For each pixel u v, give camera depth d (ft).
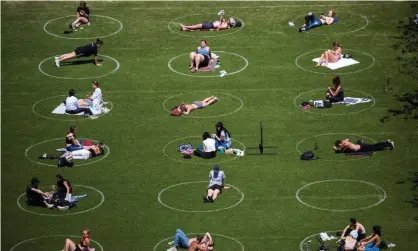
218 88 237.04
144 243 180.96
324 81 239.91
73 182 199.62
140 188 197.67
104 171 203.51
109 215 189.47
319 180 199.52
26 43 260.62
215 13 276.82
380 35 262.26
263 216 188.55
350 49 255.29
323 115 224.33
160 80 241.35
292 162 205.77
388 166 203.92
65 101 227.20
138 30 267.39
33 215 189.67
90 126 221.05
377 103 229.25
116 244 180.75
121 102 231.30
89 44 246.88
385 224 185.68
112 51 256.32
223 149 209.36
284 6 280.51
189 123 221.66
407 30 264.31
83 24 269.85
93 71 246.47
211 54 251.19
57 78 242.99
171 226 185.88
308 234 183.11
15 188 198.18
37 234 184.14
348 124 220.64
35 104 230.89
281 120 222.48
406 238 181.47
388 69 244.83
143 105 229.86
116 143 213.87
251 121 222.07
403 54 251.80
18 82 241.14
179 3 283.18
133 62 250.37
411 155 207.72
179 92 235.61
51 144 213.87
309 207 191.11
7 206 192.44
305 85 238.07
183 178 200.75
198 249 175.63
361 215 188.44
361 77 241.14
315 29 266.16
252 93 234.58
